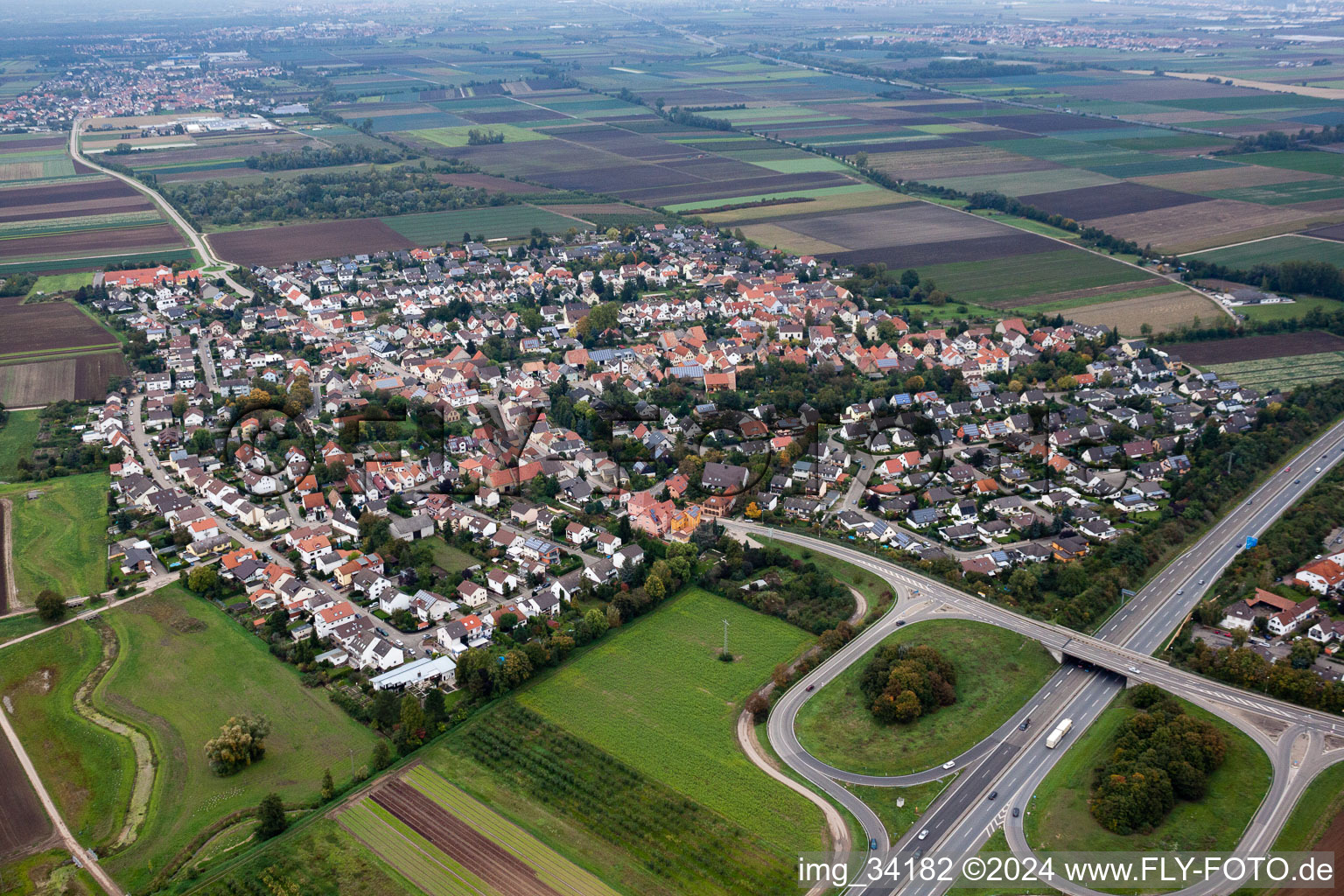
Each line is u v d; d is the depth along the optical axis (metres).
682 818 192.75
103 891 178.75
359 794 199.88
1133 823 187.00
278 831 189.62
